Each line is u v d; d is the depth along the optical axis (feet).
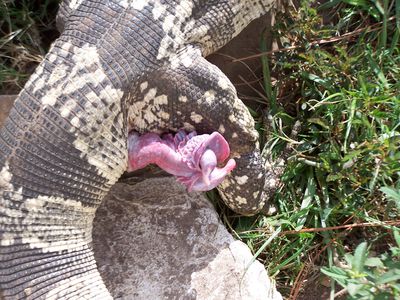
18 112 0.78
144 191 0.95
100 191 0.80
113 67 0.80
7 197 0.75
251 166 0.93
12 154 0.76
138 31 0.82
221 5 0.90
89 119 0.77
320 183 0.98
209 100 0.85
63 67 0.79
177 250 0.90
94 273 0.78
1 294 0.74
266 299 0.87
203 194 0.95
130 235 0.91
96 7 0.84
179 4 0.85
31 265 0.74
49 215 0.75
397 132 0.95
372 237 0.98
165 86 0.84
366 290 0.75
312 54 0.99
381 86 0.99
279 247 0.97
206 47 0.91
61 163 0.76
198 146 0.83
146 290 0.87
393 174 0.96
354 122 0.95
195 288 0.87
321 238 0.98
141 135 0.86
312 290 0.97
